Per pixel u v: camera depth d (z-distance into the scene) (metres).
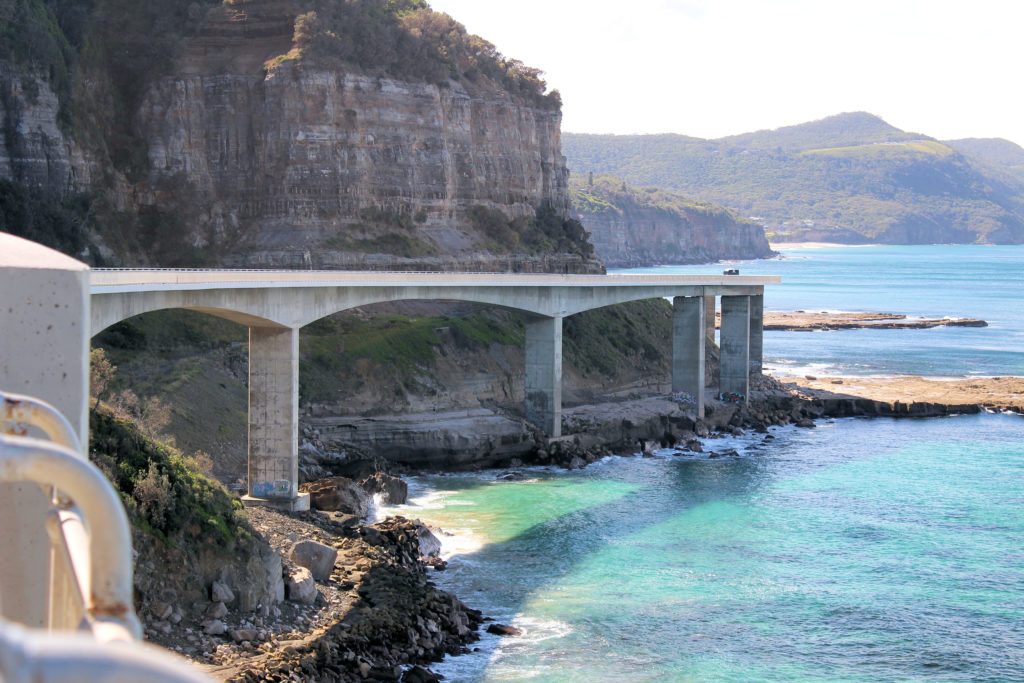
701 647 55.50
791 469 100.69
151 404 80.62
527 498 87.69
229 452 84.12
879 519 81.44
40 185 110.50
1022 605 62.38
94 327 57.25
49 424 8.66
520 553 71.62
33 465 6.08
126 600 6.24
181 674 3.94
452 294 97.44
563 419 113.44
